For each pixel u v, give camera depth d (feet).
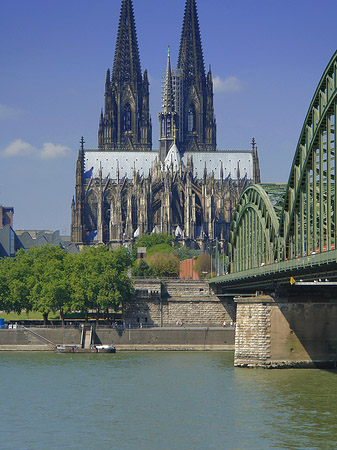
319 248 346.74
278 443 278.87
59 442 284.61
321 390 370.73
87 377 429.79
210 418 318.04
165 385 397.80
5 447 278.46
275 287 437.99
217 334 607.37
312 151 356.59
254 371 431.02
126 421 315.58
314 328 437.58
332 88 323.57
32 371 456.45
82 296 635.25
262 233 454.40
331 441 280.92
